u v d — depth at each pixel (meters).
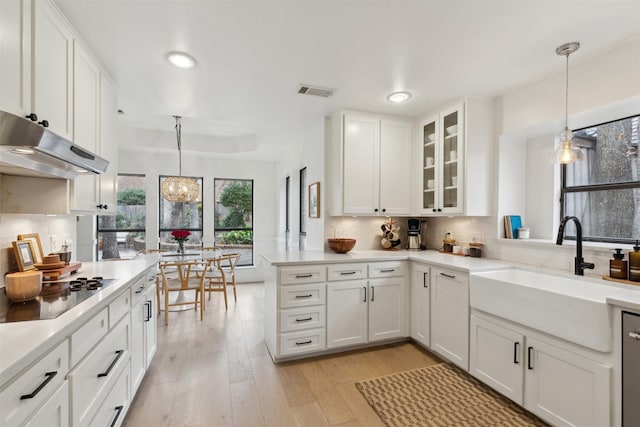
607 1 1.53
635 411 1.40
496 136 2.82
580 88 2.17
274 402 2.06
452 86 2.58
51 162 1.54
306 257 2.87
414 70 2.31
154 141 4.62
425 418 1.90
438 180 3.09
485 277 2.17
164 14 1.65
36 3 1.40
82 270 2.11
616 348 1.46
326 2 1.56
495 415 1.92
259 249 5.89
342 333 2.77
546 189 2.70
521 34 1.84
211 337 3.17
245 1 1.55
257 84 2.55
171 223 5.37
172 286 3.71
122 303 1.73
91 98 2.02
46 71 1.49
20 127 1.17
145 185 5.14
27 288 1.37
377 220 3.63
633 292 1.71
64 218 2.34
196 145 4.90
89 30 1.79
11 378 0.85
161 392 2.17
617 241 2.23
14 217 1.79
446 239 3.28
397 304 2.97
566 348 1.67
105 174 2.30
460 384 2.28
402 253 3.23
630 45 1.90
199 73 2.35
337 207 3.20
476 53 2.06
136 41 1.91
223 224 5.72
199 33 1.83
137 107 3.10
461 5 1.58
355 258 2.81
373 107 3.10
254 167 5.86
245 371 2.47
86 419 1.28
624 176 2.20
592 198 2.39
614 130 2.27
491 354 2.13
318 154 3.52
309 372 2.46
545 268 2.35
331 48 2.01
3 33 1.20
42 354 1.00
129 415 1.91
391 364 2.60
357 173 3.19
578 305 1.59
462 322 2.38
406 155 3.40
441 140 3.06
